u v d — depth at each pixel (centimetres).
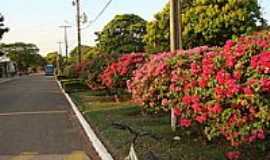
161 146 1239
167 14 3366
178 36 1483
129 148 1214
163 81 1252
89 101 3025
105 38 7138
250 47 812
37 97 3816
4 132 1766
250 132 773
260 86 747
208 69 877
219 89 812
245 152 1029
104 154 1238
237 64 809
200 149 1185
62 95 4081
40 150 1379
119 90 2755
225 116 803
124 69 2578
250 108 766
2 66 11019
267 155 995
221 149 1160
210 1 2942
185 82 1053
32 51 17475
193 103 923
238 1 2922
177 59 1180
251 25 2927
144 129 1532
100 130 1636
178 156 1109
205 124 977
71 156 1284
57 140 1566
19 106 2938
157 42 3450
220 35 2930
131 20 7144
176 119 1454
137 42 7056
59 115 2377
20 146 1452
